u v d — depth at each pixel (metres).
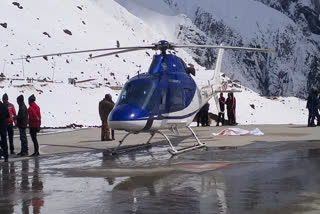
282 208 7.49
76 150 17.09
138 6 179.25
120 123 14.16
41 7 80.25
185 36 173.38
